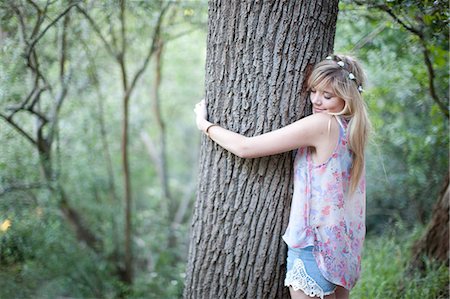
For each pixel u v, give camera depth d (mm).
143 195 8688
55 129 5074
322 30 2410
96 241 6141
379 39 4230
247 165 2480
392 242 4395
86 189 6035
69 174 5816
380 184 5457
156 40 5480
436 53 3744
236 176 2508
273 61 2383
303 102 2408
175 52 7605
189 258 2740
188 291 2736
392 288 3715
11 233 4273
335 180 2318
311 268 2328
